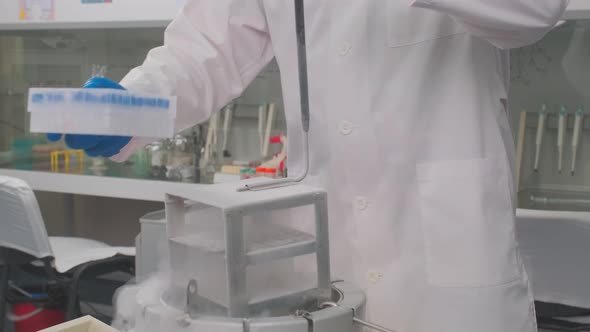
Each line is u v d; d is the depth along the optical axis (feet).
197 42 3.60
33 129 2.42
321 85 3.69
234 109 10.47
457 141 3.40
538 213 6.64
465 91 3.42
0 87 10.99
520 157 8.84
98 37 11.03
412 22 3.49
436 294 3.36
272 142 9.95
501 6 2.83
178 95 3.37
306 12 3.73
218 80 3.65
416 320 3.43
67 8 9.58
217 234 2.46
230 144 10.56
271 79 10.18
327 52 3.68
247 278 2.45
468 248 3.28
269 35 3.95
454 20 3.43
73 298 5.93
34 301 6.66
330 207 3.71
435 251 3.36
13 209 6.00
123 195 9.17
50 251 5.99
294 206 2.47
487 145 3.43
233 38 3.77
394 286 3.48
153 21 9.04
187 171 9.36
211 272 2.45
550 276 6.61
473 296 3.25
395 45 3.52
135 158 10.27
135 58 10.95
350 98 3.56
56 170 9.96
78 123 2.36
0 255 6.40
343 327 2.39
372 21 3.54
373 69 3.55
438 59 3.48
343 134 3.59
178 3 8.81
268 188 2.61
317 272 2.56
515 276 3.32
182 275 2.62
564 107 8.73
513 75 8.96
